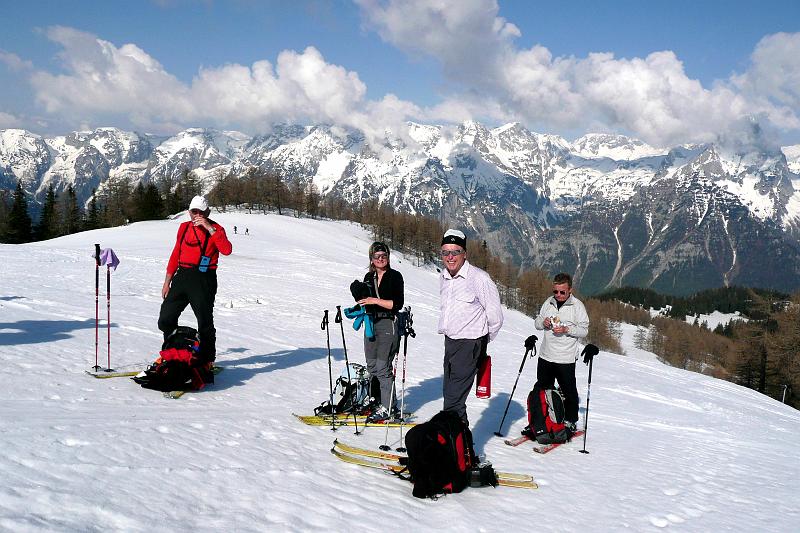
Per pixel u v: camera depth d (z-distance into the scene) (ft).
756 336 197.98
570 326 25.99
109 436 16.70
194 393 24.47
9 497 11.53
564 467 22.38
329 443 20.44
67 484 12.84
